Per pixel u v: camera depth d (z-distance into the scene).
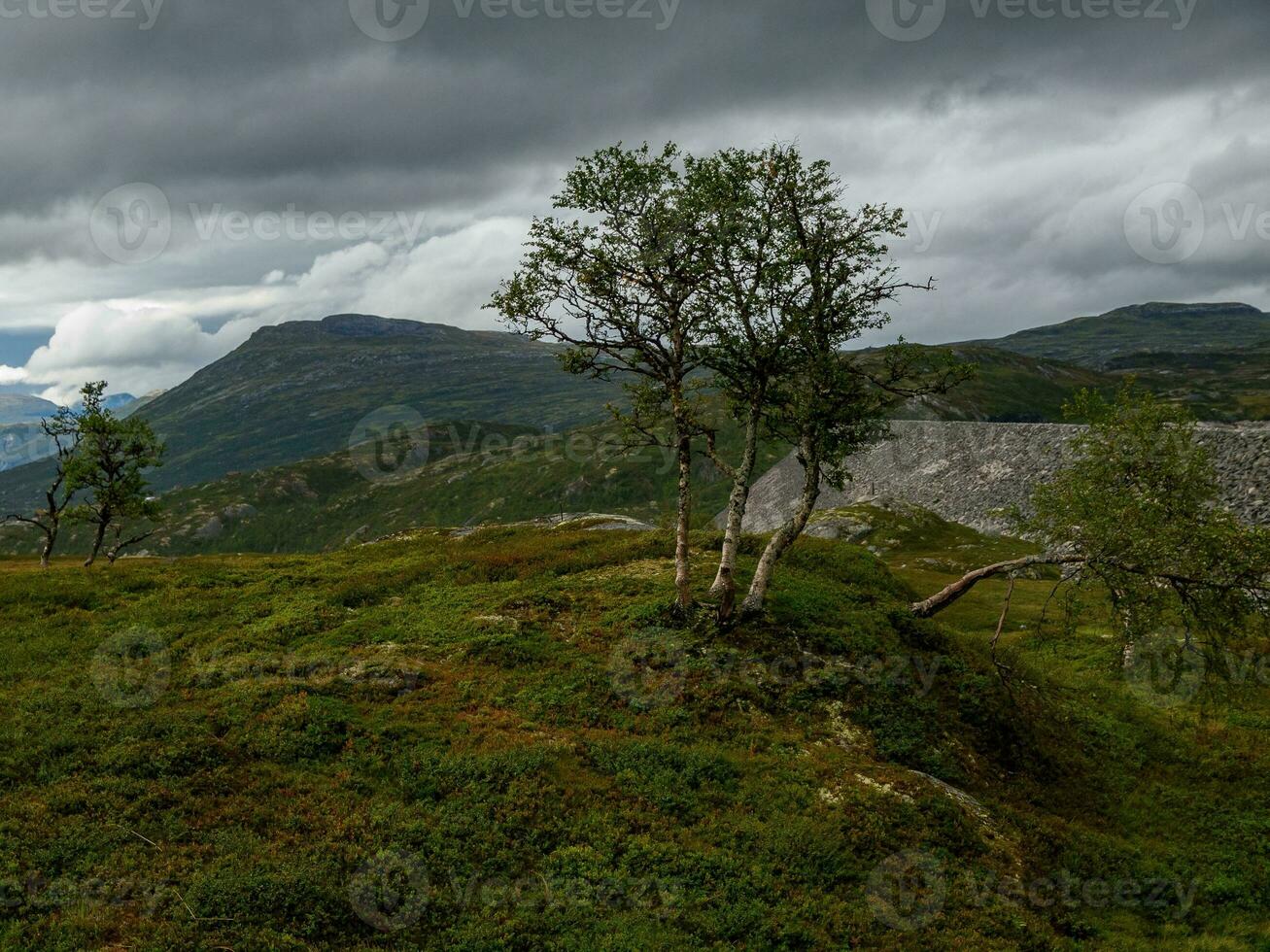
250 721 23.67
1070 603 32.47
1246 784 31.19
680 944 16.67
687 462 32.72
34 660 29.16
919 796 23.72
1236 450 113.06
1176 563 29.91
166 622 34.62
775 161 31.23
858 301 32.41
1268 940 21.67
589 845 19.66
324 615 35.16
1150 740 34.72
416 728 24.33
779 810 22.12
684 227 30.77
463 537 58.97
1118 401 36.88
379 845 18.39
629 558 44.22
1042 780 29.28
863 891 19.67
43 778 19.77
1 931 14.41
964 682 31.47
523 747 23.42
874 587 42.62
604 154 30.17
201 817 18.77
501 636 31.66
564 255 31.36
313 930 15.60
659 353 32.66
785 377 33.19
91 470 66.62
